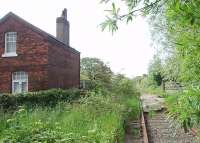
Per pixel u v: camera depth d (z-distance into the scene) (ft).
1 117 50.26
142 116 61.82
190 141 41.88
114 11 10.22
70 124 43.19
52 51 89.71
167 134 48.93
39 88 86.79
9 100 68.85
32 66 87.76
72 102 63.62
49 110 59.36
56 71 92.17
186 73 11.65
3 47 90.07
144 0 10.32
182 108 10.66
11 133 31.81
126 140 46.55
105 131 37.42
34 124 34.40
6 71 89.51
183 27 10.77
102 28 10.30
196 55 10.93
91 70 102.42
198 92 10.03
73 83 107.04
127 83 98.63
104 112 51.62
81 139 31.78
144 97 127.65
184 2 9.25
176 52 12.44
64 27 102.99
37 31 87.81
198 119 10.12
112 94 73.72
